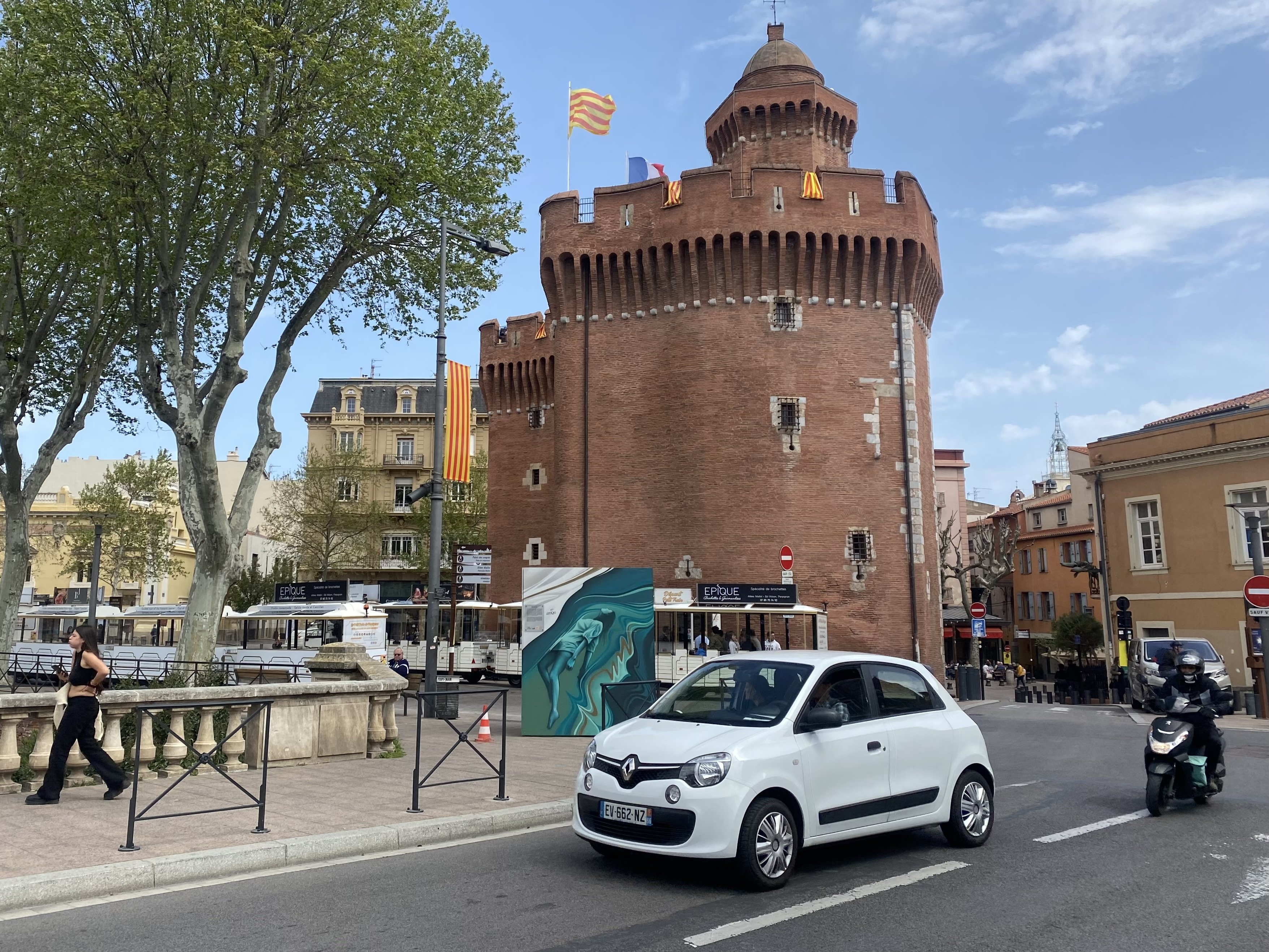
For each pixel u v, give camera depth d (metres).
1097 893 6.91
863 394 33.97
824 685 7.91
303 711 12.82
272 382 20.20
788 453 33.25
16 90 17.95
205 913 6.38
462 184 21.28
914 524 33.50
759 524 32.84
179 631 37.50
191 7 16.69
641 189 35.38
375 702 13.78
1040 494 72.44
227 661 30.14
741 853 6.79
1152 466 35.44
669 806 6.86
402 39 18.30
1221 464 32.97
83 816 9.01
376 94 18.47
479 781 11.31
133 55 17.36
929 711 8.60
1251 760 15.04
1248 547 32.06
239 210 18.33
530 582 16.81
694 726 7.63
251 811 9.39
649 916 6.30
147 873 7.04
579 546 34.81
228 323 17.73
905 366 34.31
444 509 56.38
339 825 8.69
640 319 35.41
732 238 33.91
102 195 18.34
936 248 37.34
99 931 5.98
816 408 33.59
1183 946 5.71
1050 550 59.47
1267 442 31.27
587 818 7.53
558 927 6.07
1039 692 39.50
